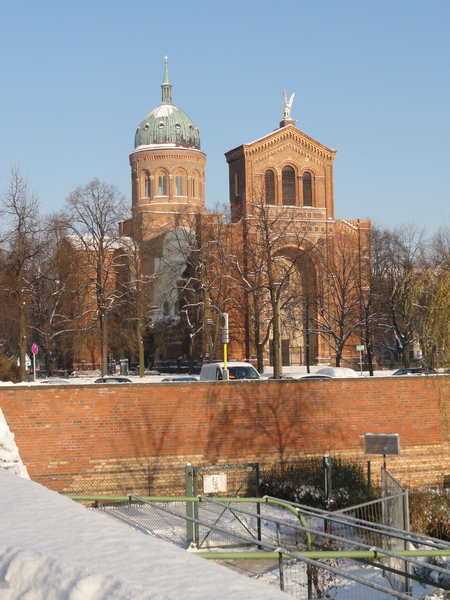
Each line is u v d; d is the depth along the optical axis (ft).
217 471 72.23
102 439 70.44
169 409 72.13
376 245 199.52
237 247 183.73
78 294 182.70
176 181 294.87
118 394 71.10
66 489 69.36
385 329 214.07
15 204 135.03
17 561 12.96
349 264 204.95
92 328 186.80
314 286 194.70
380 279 191.52
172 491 71.56
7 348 211.61
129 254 192.44
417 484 76.95
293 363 237.25
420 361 57.36
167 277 222.89
